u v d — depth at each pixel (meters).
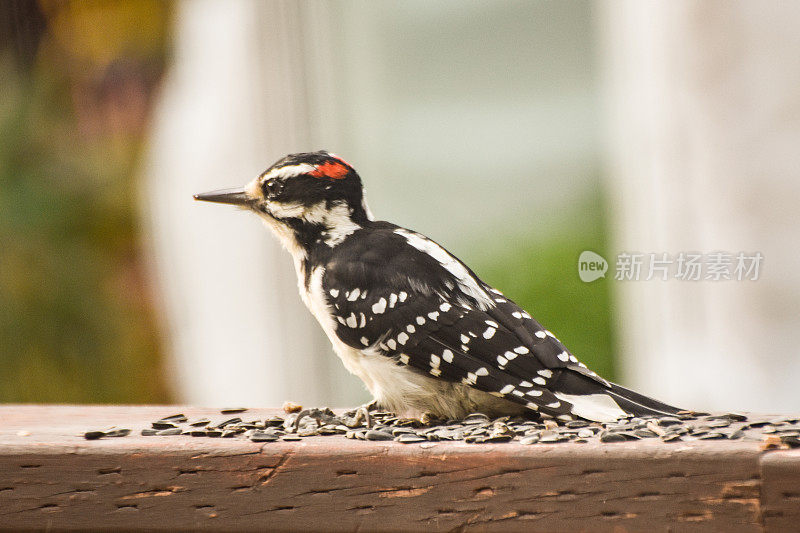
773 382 10.98
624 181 12.62
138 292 15.32
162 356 15.31
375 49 17.50
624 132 12.54
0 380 14.45
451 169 19.61
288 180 6.11
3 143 14.82
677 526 4.15
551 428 4.81
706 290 11.20
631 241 12.42
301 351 14.89
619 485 4.20
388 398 5.65
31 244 14.77
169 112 15.10
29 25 15.10
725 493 4.10
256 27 14.22
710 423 4.68
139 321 15.26
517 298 16.39
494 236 18.25
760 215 10.80
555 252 17.00
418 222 19.14
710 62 10.85
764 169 10.71
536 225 18.06
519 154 19.81
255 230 14.59
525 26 21.41
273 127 14.43
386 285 5.62
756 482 4.06
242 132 14.49
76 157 15.14
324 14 14.89
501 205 19.00
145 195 15.15
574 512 4.25
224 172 14.66
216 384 15.34
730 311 11.04
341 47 15.78
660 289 11.61
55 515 4.58
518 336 5.37
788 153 10.62
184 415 5.59
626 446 4.22
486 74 20.64
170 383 15.40
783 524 4.05
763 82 10.61
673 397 11.66
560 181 19.16
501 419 5.27
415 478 4.36
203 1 14.65
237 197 6.31
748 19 10.56
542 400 5.10
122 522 4.57
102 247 15.15
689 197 11.33
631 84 12.08
